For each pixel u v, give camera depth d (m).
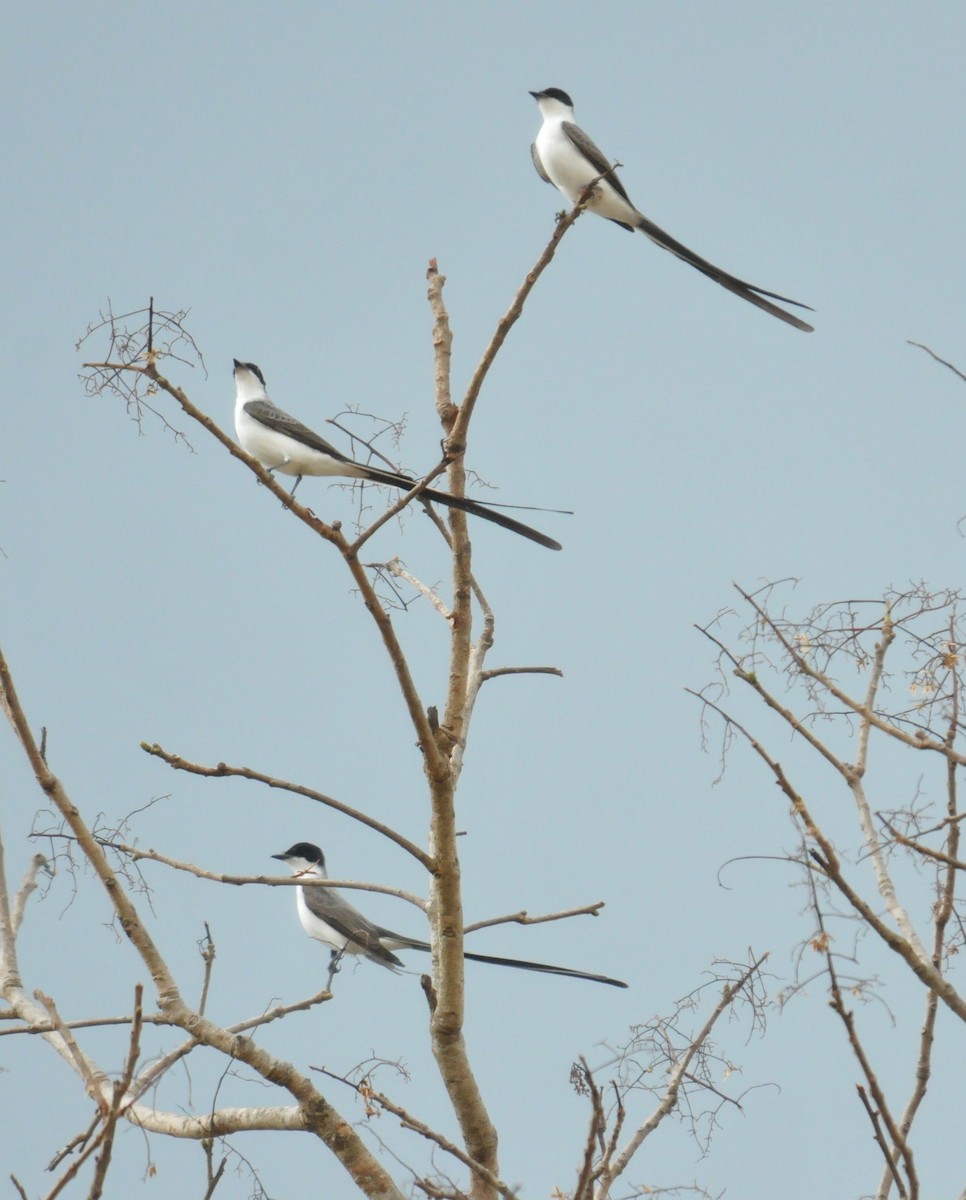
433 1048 10.53
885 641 9.84
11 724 10.20
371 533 10.33
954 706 9.57
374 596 10.45
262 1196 9.25
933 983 8.27
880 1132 7.90
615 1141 8.57
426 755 10.60
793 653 9.65
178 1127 9.91
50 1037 10.27
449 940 10.54
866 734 9.59
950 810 9.35
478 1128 10.29
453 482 12.60
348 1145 9.59
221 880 10.25
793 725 9.40
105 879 10.11
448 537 12.93
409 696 10.58
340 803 10.45
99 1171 7.49
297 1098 9.69
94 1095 8.87
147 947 10.09
